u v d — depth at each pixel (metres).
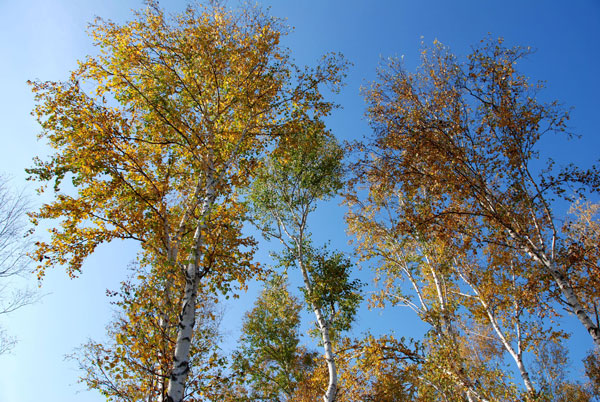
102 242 7.52
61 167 7.17
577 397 14.37
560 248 8.32
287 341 15.99
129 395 7.26
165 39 8.91
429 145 9.03
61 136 7.28
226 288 7.68
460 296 13.30
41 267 7.44
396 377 10.71
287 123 9.59
